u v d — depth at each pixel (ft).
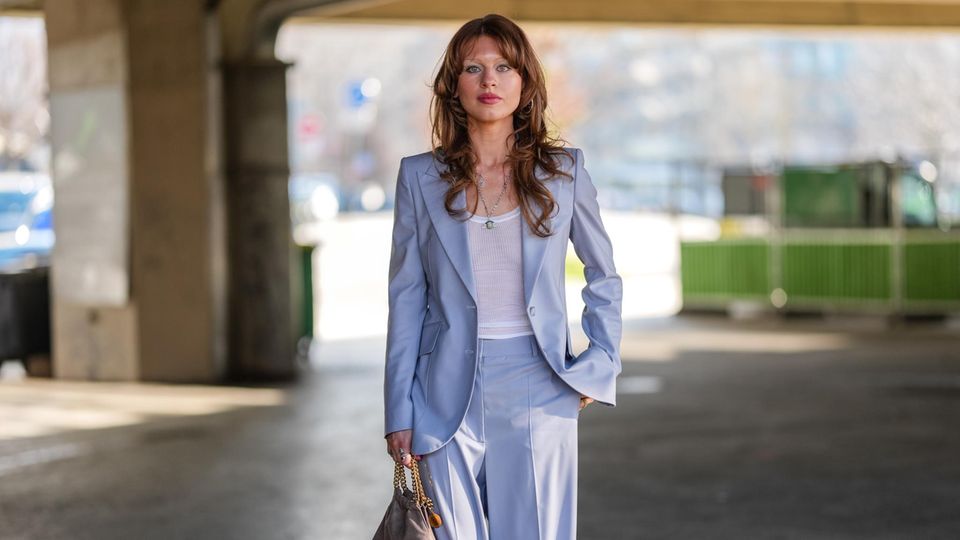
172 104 52.60
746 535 27.37
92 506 31.04
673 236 135.23
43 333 56.49
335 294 99.35
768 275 77.77
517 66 16.14
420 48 284.41
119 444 39.32
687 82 304.91
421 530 15.46
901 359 57.21
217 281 53.31
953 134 190.49
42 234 88.74
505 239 16.06
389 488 32.42
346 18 74.59
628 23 77.97
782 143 225.35
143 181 53.06
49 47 54.80
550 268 16.07
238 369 54.03
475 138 16.29
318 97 276.41
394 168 287.48
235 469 35.12
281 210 53.72
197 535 28.04
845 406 44.68
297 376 54.60
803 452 36.58
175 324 53.42
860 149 256.52
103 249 53.93
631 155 309.22
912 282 72.59
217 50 52.95
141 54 52.65
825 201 75.25
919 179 72.84
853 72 233.55
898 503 30.22
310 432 40.83
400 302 16.37
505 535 16.06
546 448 15.98
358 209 229.86
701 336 68.33
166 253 53.26
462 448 15.88
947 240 72.08
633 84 309.22
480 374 15.92
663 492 31.63
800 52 272.31
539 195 15.96
